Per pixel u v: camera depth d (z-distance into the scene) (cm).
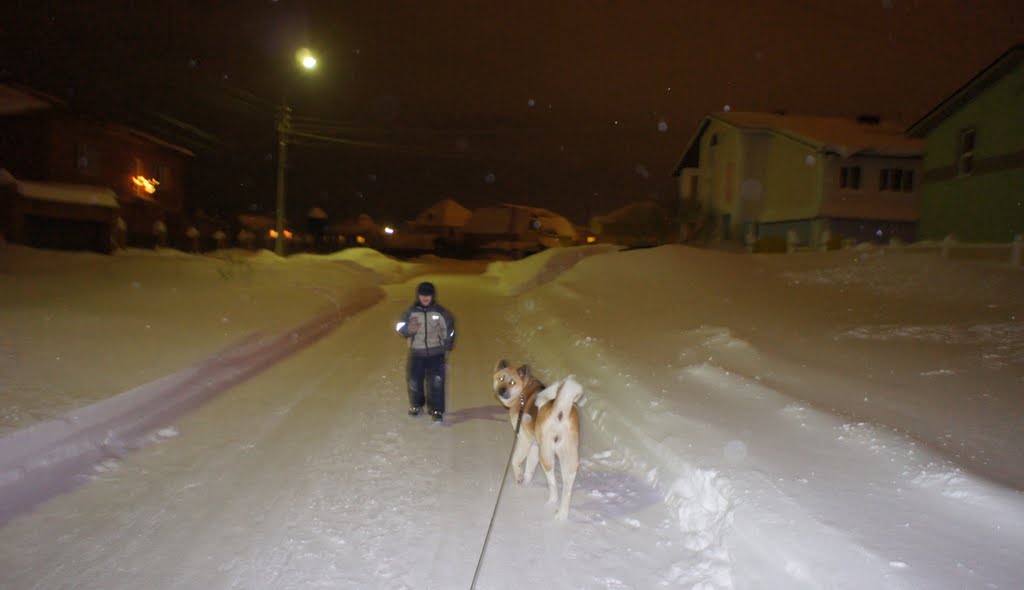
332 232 7362
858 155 2822
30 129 3017
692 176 4159
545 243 7838
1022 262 1362
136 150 3609
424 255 6581
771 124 3266
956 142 2156
